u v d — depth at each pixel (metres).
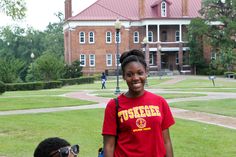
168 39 78.62
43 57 55.03
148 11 77.94
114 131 4.29
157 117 4.23
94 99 29.55
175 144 11.88
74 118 18.05
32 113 20.41
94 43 76.06
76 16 75.94
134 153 4.18
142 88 4.31
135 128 4.19
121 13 78.19
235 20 69.88
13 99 29.23
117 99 4.34
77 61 64.69
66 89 45.03
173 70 77.62
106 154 4.29
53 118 18.03
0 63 48.16
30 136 13.41
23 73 73.00
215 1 70.31
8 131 14.41
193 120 17.55
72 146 3.48
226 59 68.88
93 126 15.44
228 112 20.58
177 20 76.81
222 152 10.93
